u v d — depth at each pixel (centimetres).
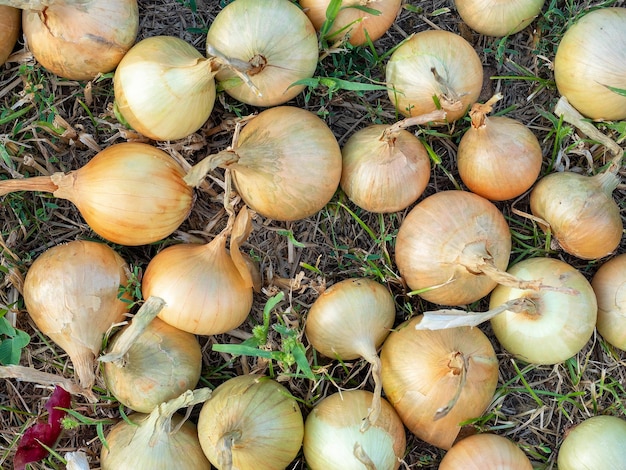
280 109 58
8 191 56
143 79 56
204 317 57
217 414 56
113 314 58
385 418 58
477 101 66
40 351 61
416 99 60
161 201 57
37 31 57
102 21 57
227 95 63
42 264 57
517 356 61
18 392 61
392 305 60
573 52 61
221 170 63
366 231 64
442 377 57
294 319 62
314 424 58
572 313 59
